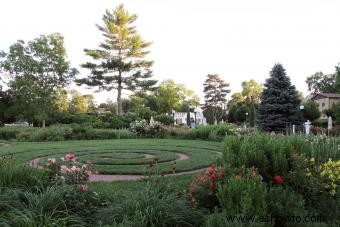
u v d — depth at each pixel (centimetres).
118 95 4091
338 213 447
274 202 419
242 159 561
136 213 376
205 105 8294
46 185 487
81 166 532
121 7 4088
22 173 496
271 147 593
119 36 4034
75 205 430
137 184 723
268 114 2798
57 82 3797
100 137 2238
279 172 545
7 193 418
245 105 5047
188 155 1280
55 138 2077
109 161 1078
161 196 454
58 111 3781
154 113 3997
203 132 2231
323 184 502
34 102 3628
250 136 686
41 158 1184
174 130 2403
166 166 980
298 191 501
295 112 2767
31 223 341
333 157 671
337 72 2991
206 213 433
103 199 489
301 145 672
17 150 1416
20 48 3694
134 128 2389
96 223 399
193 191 473
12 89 3697
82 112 4241
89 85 3988
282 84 2812
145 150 1415
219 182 462
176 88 6525
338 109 2606
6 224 336
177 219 396
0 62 3697
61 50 3762
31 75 3697
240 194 405
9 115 3778
